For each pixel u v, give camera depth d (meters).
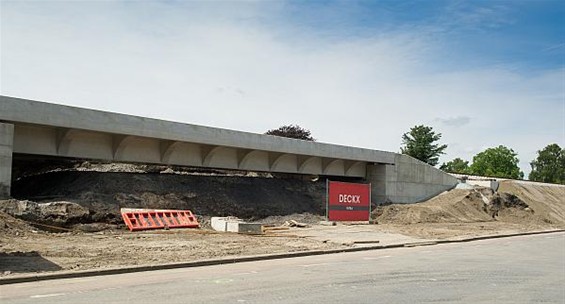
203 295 10.45
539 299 10.79
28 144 25.48
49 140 26.31
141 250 17.50
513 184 62.56
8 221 19.77
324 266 15.95
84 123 25.69
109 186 27.17
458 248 24.03
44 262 14.17
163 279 12.63
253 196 33.72
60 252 16.02
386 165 43.97
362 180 45.25
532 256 20.36
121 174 29.08
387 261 17.77
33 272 12.67
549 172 136.25
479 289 11.94
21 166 30.95
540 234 37.78
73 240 19.08
